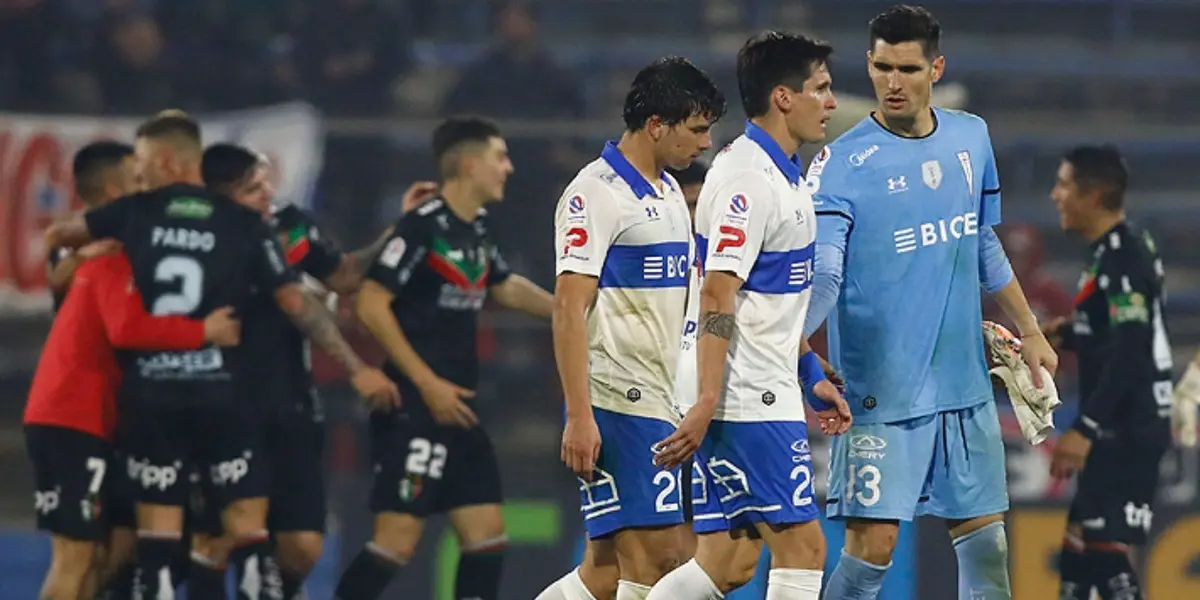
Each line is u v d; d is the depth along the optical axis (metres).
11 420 37.69
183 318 25.34
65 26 44.72
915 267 19.70
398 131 38.75
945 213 19.77
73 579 25.53
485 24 51.62
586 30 52.31
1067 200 26.33
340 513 31.47
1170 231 46.53
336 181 40.47
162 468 25.52
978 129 20.27
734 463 18.34
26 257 36.84
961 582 20.72
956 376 20.03
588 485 20.34
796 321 18.47
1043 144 47.38
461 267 26.72
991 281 20.70
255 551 26.25
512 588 31.31
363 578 26.52
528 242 39.66
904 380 19.70
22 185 36.88
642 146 19.83
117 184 27.44
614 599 20.86
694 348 18.89
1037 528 30.86
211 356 25.61
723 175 18.19
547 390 37.97
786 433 18.27
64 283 27.12
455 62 49.78
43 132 37.19
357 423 36.06
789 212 18.09
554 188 39.88
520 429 37.44
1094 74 51.16
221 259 25.70
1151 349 25.98
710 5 52.34
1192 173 49.47
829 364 20.05
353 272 28.58
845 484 19.98
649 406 20.02
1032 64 51.75
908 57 19.44
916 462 19.88
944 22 53.56
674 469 20.23
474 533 26.66
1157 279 26.14
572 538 31.53
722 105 19.84
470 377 27.09
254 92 44.72
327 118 43.41
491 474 26.86
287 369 27.16
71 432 25.45
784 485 18.25
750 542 18.97
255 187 27.00
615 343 19.98
